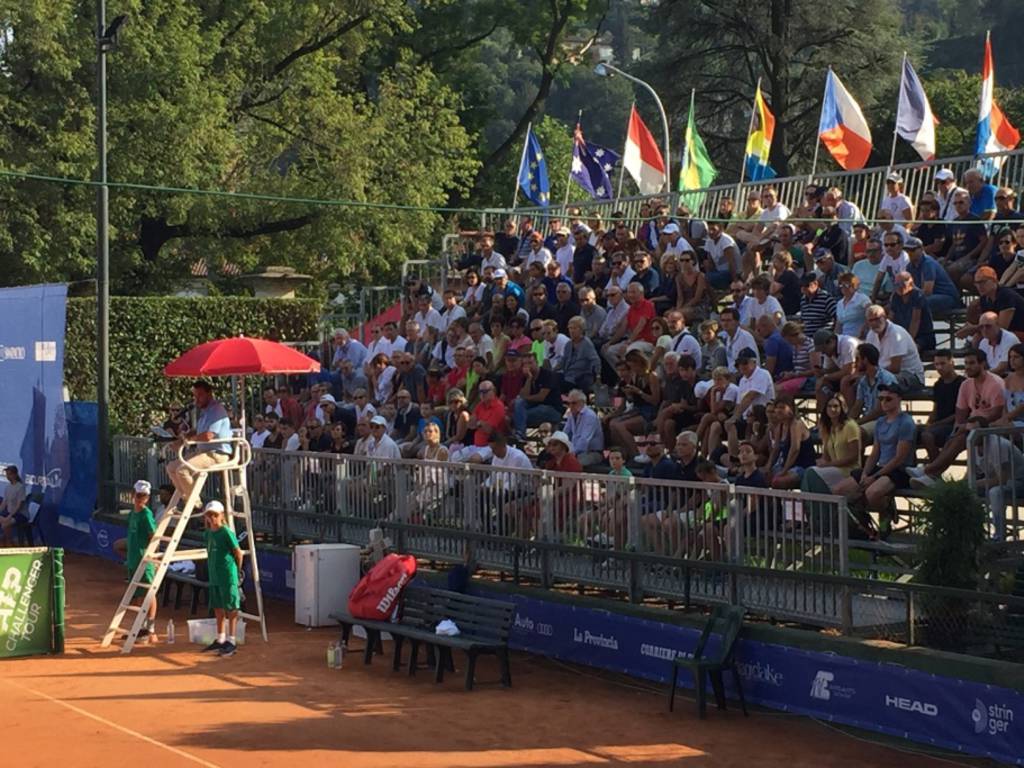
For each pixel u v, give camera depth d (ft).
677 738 41.55
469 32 174.29
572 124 273.13
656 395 63.16
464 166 151.74
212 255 136.87
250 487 72.84
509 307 75.92
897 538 49.98
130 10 115.75
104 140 80.84
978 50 245.45
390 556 54.08
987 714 38.60
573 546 52.42
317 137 135.23
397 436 72.18
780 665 44.62
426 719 44.01
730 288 69.67
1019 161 73.97
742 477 51.11
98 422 82.94
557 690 48.29
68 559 82.33
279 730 42.65
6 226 113.09
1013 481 44.34
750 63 169.78
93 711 45.52
